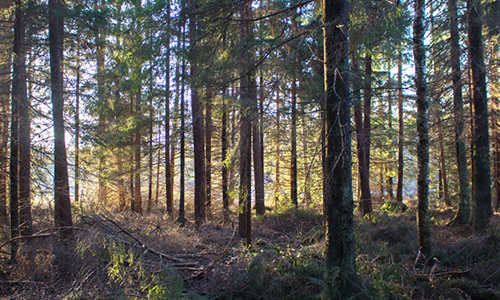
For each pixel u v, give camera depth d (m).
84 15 7.41
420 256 5.91
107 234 5.06
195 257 6.87
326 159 4.73
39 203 8.12
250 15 6.39
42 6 7.33
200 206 12.40
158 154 16.20
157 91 11.99
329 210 4.65
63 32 8.44
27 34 8.07
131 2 7.67
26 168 7.34
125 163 15.38
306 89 7.64
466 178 9.40
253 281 4.95
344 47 4.62
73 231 6.84
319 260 5.47
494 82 9.37
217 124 17.58
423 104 5.99
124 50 6.60
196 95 12.39
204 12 5.18
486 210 7.86
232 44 6.22
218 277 5.25
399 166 15.66
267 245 7.57
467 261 5.83
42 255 5.43
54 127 7.68
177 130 14.65
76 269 4.98
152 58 6.29
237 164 7.73
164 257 6.41
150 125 14.29
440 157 18.27
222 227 11.97
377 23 4.93
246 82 7.23
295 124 7.96
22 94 7.37
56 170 7.55
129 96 15.02
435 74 8.62
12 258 5.96
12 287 4.96
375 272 4.99
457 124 8.09
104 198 15.55
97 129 10.97
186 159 22.28
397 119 16.30
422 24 5.87
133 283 4.72
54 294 4.58
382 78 9.76
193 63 6.21
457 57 8.21
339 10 4.61
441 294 4.46
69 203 7.46
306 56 6.95
